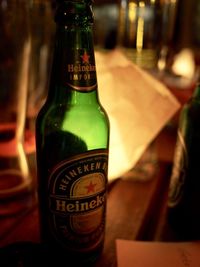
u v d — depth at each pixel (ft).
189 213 0.64
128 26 0.96
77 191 0.55
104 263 0.60
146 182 0.88
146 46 0.98
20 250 0.56
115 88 0.78
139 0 0.93
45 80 1.08
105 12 1.64
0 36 0.89
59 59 0.54
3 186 0.73
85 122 0.60
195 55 2.29
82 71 0.54
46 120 0.57
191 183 0.63
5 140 0.83
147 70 1.03
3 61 0.93
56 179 0.55
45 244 0.59
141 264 0.59
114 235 0.67
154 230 0.69
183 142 0.64
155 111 0.82
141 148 0.80
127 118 0.78
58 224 0.57
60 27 0.52
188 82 1.37
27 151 0.83
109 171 0.79
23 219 0.70
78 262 0.59
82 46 0.53
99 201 0.58
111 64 0.81
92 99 0.59
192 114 0.62
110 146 0.77
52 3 1.00
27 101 0.95
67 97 0.57
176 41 2.49
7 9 0.80
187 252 0.62
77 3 0.51
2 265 0.53
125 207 0.76
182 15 2.75
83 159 0.54
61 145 0.59
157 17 0.96
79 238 0.58
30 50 0.90
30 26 0.86
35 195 0.77
